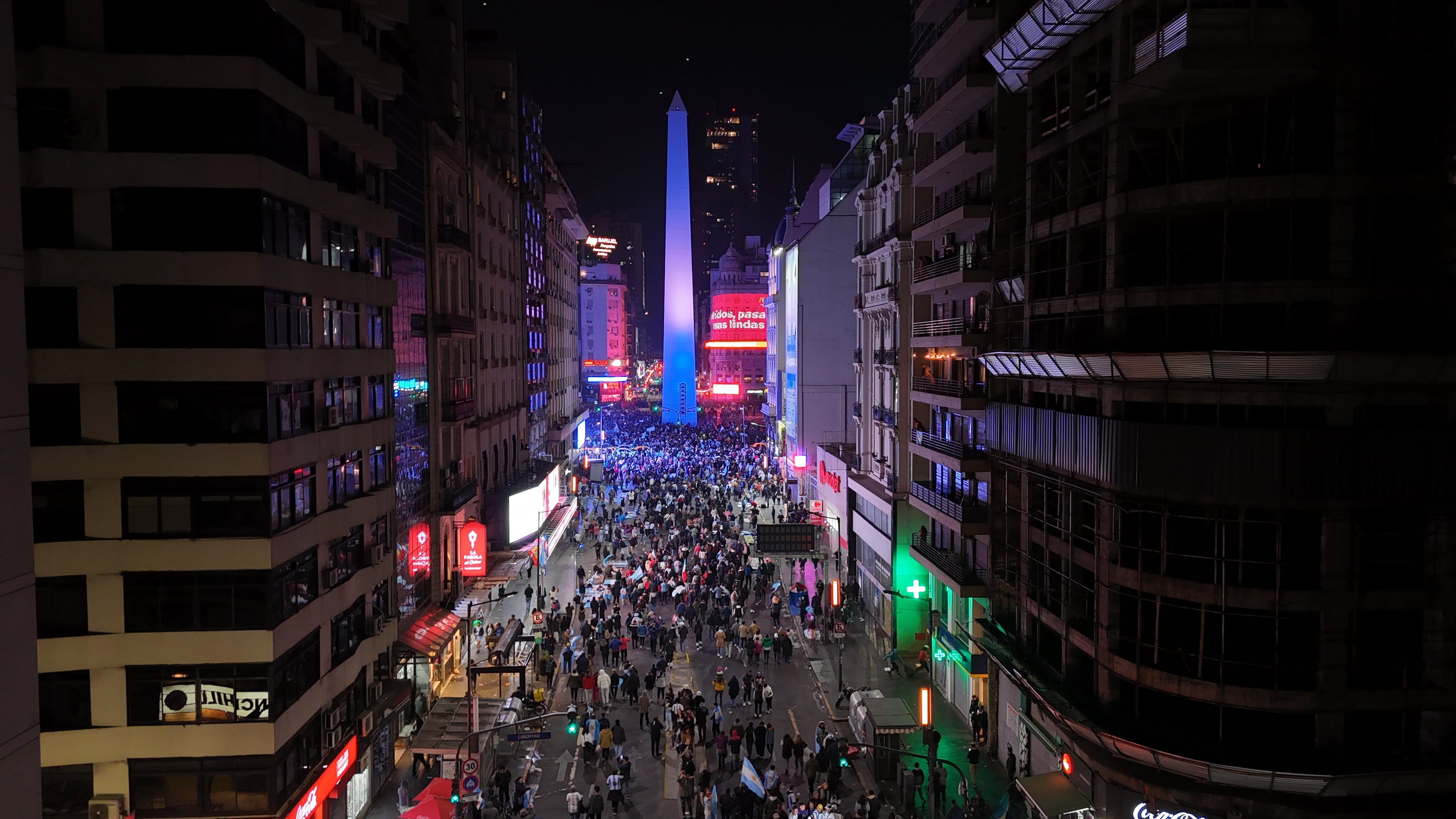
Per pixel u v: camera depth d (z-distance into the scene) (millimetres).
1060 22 25438
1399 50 20703
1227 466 21266
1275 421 21328
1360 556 20797
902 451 43000
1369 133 20984
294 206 23438
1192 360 21344
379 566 29438
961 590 33031
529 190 67500
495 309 55156
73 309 20797
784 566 59031
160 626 21328
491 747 31031
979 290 36031
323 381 25297
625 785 30016
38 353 20344
